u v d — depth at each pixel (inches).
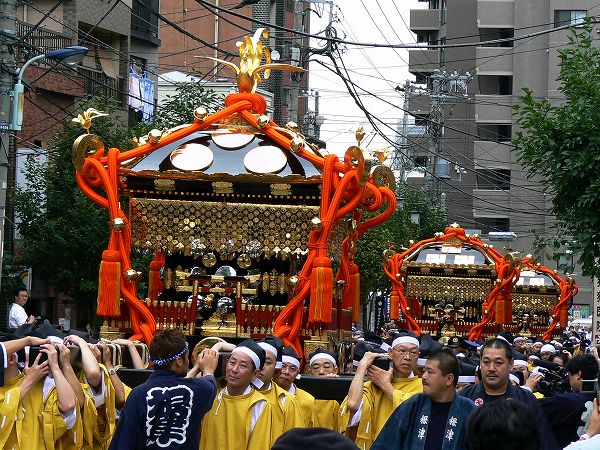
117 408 439.8
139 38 1733.5
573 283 1296.8
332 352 513.3
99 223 1171.9
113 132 1344.7
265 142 552.1
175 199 541.6
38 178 1209.4
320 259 511.5
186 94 1379.2
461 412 369.4
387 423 378.3
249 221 536.1
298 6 1590.8
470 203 2603.3
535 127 873.5
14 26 834.8
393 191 573.9
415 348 451.8
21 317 923.4
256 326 547.8
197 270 577.3
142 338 527.2
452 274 993.5
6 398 408.5
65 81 1482.5
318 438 209.2
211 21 2290.8
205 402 387.9
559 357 840.3
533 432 270.1
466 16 2615.7
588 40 880.3
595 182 828.6
